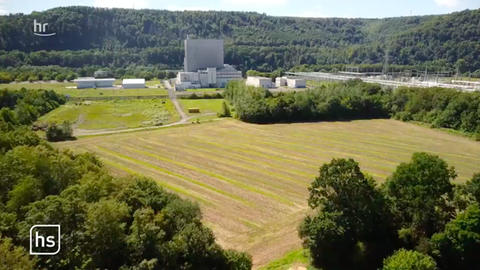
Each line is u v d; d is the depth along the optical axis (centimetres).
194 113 15238
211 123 13462
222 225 5834
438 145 10744
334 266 4812
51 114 14475
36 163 4866
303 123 13850
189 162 8931
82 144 10356
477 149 10319
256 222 5956
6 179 4634
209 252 4222
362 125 13525
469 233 4562
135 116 14450
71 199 4169
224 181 7694
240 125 13288
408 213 4972
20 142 6266
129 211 4294
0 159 4994
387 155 9725
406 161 9206
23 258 3284
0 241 3500
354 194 4844
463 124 12269
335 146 10588
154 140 10944
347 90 15738
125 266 3731
